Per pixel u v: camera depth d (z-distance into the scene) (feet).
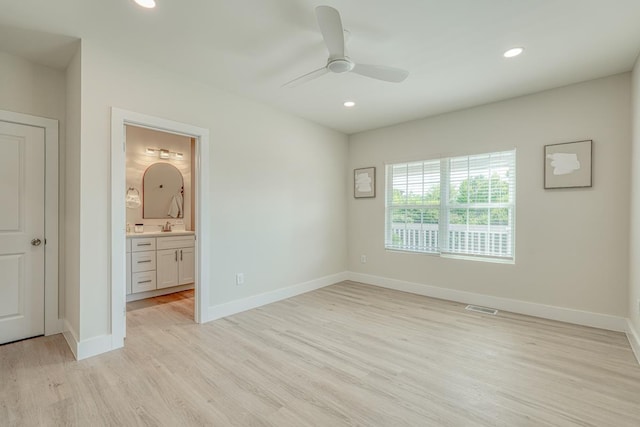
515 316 10.76
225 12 6.55
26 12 6.47
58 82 9.11
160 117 9.05
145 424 5.30
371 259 15.55
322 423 5.33
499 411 5.64
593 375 6.84
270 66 9.02
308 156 14.14
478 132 12.07
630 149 9.05
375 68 7.38
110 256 8.05
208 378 6.75
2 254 8.29
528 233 10.89
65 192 9.13
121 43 7.77
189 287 14.75
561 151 10.21
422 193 13.88
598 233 9.64
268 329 9.59
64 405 5.78
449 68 9.02
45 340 8.62
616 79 9.31
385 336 9.04
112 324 8.07
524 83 9.99
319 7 5.64
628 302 9.09
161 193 15.35
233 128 11.01
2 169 8.26
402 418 5.46
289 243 13.25
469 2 6.21
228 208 10.88
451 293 12.76
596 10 6.39
